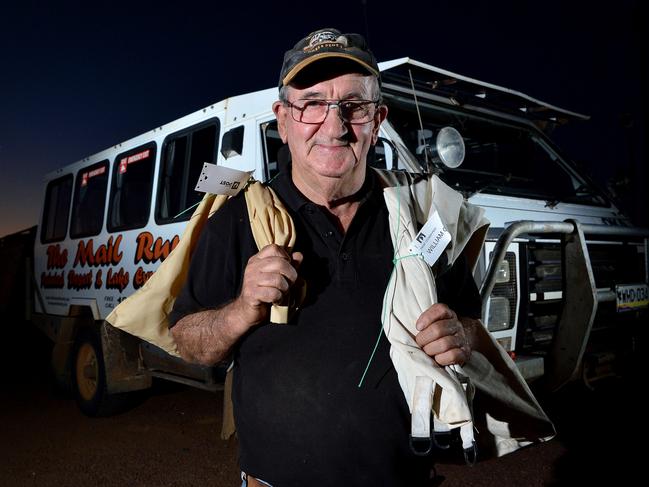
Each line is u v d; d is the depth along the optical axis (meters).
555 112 4.75
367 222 1.50
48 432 4.73
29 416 5.25
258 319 1.31
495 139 4.22
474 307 1.66
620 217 4.51
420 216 1.56
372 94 1.48
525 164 4.38
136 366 4.70
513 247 3.32
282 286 1.25
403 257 1.43
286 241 1.39
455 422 1.26
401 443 1.40
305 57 1.42
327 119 1.44
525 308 3.37
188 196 4.35
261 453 1.43
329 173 1.45
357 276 1.43
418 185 1.64
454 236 1.56
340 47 1.42
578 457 3.76
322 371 1.39
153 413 5.18
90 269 5.43
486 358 1.71
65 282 5.91
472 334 1.62
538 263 3.47
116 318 1.58
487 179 3.98
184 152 4.64
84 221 5.88
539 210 3.83
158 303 1.57
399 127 3.59
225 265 1.48
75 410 5.43
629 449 3.86
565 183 4.55
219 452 4.15
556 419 4.48
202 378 3.88
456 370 1.42
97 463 3.99
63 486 3.62
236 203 1.53
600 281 3.78
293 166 1.56
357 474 1.38
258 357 1.44
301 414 1.39
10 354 9.07
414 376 1.31
